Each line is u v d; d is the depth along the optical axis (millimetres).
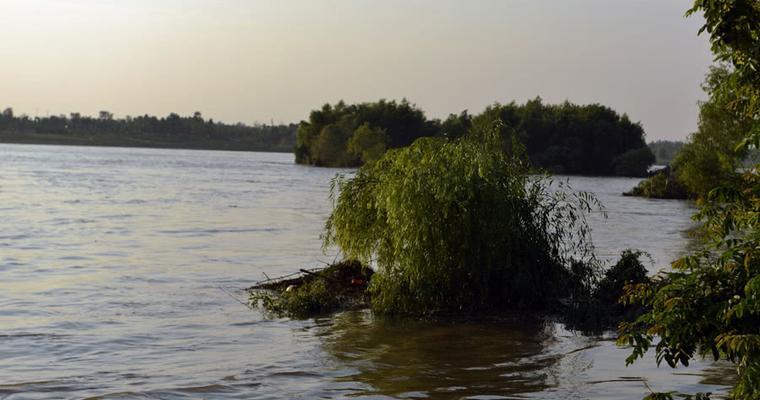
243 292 22250
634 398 12156
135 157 198500
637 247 35375
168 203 61469
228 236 38500
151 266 27594
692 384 12891
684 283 7809
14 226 41562
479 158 18234
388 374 13641
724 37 7758
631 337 7961
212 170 136125
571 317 17938
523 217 19219
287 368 14000
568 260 20312
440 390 12609
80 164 139750
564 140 170000
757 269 7355
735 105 8234
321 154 178375
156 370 13859
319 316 18844
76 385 12875
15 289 22500
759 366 6918
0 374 13547
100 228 41625
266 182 100938
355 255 20453
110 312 19234
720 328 7512
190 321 18188
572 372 13750
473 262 18406
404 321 18250
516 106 179375
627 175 165500
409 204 18172
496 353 15227
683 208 68938
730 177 8336
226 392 12508
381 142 167250
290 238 37750
